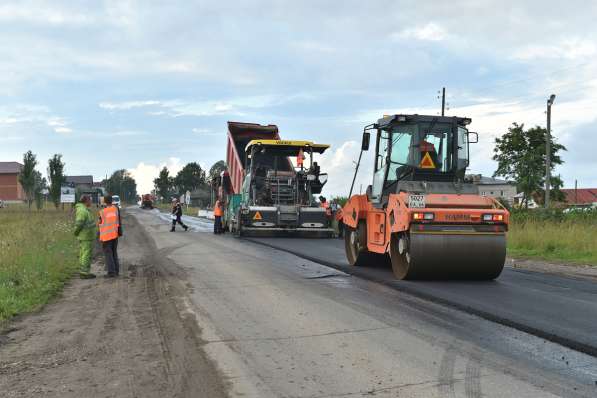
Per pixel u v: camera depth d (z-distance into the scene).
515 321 6.89
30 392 4.66
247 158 23.84
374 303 8.19
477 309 7.62
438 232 9.79
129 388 4.72
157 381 4.88
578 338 6.12
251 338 6.25
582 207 23.78
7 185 102.31
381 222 11.32
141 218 43.72
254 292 9.15
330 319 7.14
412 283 9.97
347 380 4.85
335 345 5.93
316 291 9.23
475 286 9.71
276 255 15.00
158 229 28.89
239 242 19.69
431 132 11.17
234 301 8.40
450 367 5.19
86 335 6.54
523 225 20.30
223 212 26.44
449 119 11.23
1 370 5.27
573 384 4.73
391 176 11.40
